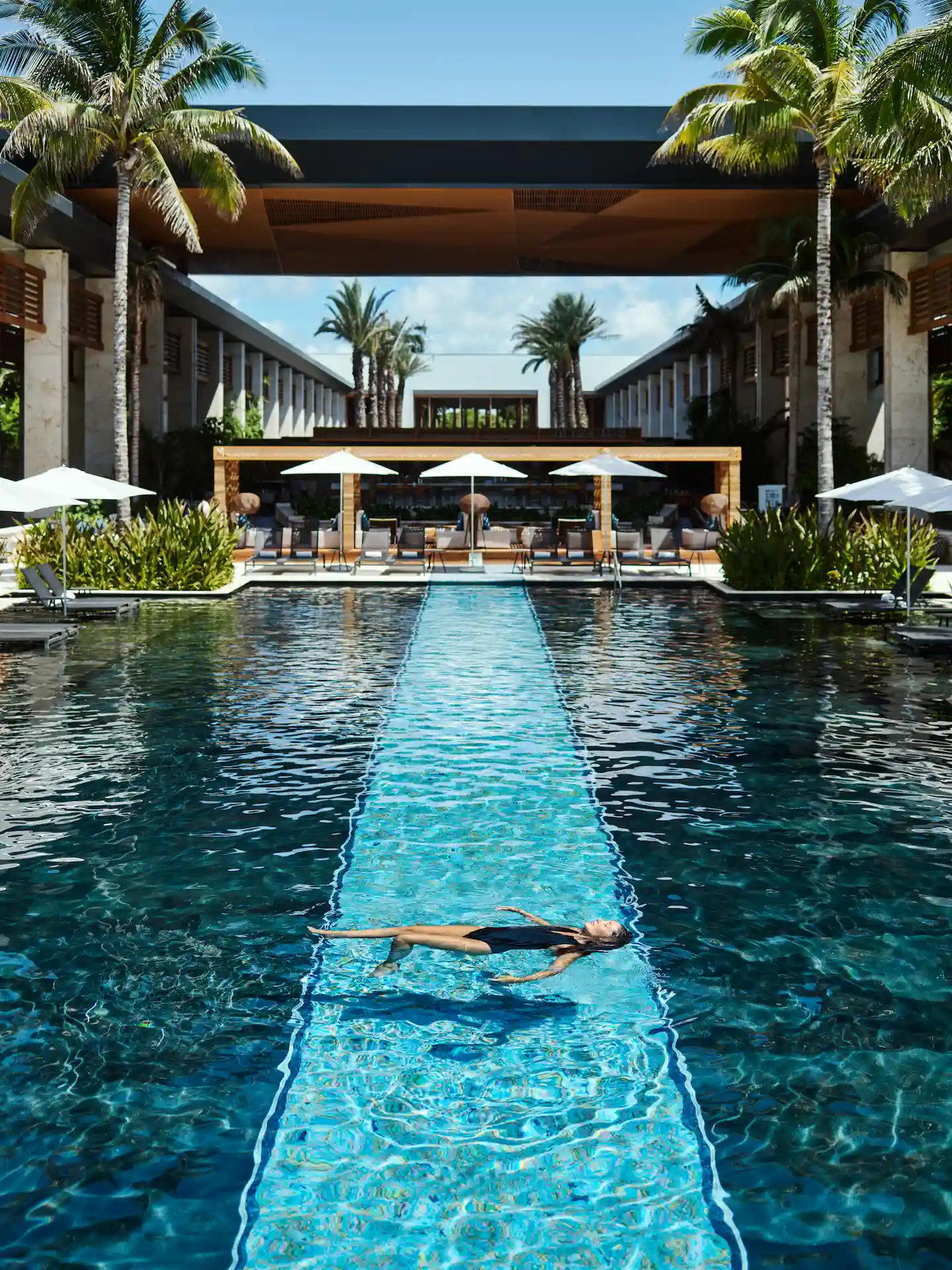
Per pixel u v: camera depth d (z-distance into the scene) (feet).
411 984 15.90
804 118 72.23
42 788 25.46
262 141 77.97
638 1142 12.10
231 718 32.94
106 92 73.41
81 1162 11.75
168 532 69.10
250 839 22.03
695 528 132.26
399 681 39.22
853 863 20.79
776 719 33.06
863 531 72.74
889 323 110.22
